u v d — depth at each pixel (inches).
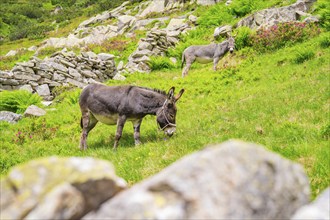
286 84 575.8
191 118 506.9
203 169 80.0
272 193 82.6
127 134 477.7
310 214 87.0
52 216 76.3
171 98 423.2
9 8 4539.9
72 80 886.4
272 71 684.7
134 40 1293.1
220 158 82.4
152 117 559.2
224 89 660.7
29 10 4431.6
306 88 518.6
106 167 87.0
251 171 82.5
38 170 84.4
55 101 787.4
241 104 521.7
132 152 372.8
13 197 81.8
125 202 76.4
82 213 80.7
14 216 79.0
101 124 559.8
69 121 607.2
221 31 1034.7
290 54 739.4
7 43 2635.3
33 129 565.9
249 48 859.4
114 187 85.3
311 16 901.2
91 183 83.1
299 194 88.7
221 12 1213.1
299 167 91.7
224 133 389.4
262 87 606.2
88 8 3806.6
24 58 1307.8
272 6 1111.0
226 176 80.0
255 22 999.0
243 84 668.1
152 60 974.4
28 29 2977.4
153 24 1574.8
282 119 404.5
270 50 815.7
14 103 725.3
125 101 420.5
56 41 1716.3
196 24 1275.8
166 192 77.5
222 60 869.2
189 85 706.8
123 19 1716.3
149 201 75.4
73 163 85.7
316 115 394.0
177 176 79.1
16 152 472.4
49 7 4817.9
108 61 969.5
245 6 1163.9
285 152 285.0
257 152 86.4
